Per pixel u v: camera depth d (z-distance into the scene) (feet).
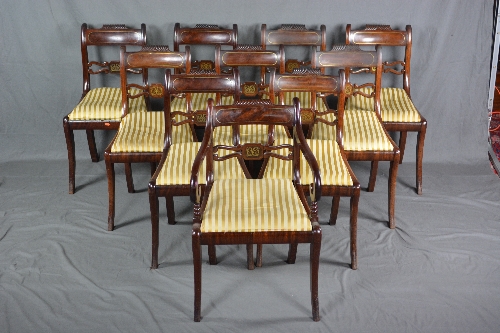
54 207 10.95
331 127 10.26
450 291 8.53
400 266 9.16
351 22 12.14
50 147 12.92
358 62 10.28
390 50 12.31
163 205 11.09
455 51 12.28
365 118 10.44
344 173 8.75
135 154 9.60
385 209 10.96
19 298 8.34
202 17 12.11
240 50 10.40
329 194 8.73
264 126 10.19
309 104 11.37
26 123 12.78
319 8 12.05
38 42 12.19
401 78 12.48
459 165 12.82
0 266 9.10
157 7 12.01
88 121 10.80
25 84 12.50
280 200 7.80
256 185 8.16
